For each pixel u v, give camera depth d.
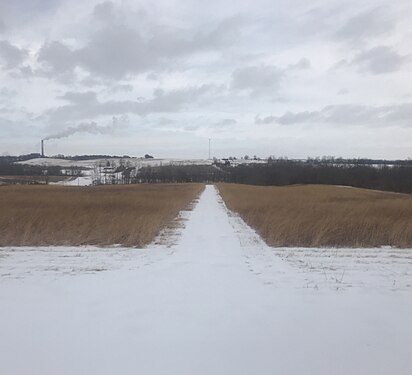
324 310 5.64
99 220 16.09
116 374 3.76
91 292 6.54
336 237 13.16
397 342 4.53
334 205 25.56
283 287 6.98
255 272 8.26
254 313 5.47
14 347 4.35
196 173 148.88
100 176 138.50
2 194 40.31
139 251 11.11
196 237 14.12
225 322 5.10
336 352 4.25
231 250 11.27
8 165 140.88
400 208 22.34
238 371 3.82
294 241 12.78
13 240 12.73
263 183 112.75
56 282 7.29
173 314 5.39
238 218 21.45
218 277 7.71
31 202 27.42
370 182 96.06
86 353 4.19
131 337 4.60
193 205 32.19
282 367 3.91
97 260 9.70
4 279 7.58
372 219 16.44
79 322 5.09
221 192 54.78
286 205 25.78
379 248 11.84
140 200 29.95
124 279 7.53
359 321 5.20
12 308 5.69
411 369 3.90
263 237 14.06
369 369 3.89
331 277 7.84
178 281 7.34
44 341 4.50
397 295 6.52
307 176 108.62
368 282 7.45
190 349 4.29
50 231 13.91
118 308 5.66
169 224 18.28
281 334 4.72
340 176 102.00
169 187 71.56
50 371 3.82
